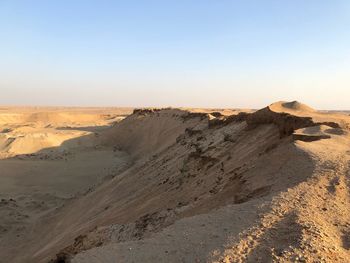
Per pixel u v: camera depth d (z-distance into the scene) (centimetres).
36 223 3092
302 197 1055
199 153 2555
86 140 7094
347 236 905
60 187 4288
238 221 954
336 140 1599
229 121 3036
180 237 928
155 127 6412
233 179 1512
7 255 2506
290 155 1361
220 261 789
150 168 3234
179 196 1938
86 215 2658
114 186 3222
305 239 845
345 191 1107
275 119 2134
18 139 6391
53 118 12738
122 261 867
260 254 812
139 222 1402
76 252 1374
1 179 4450
